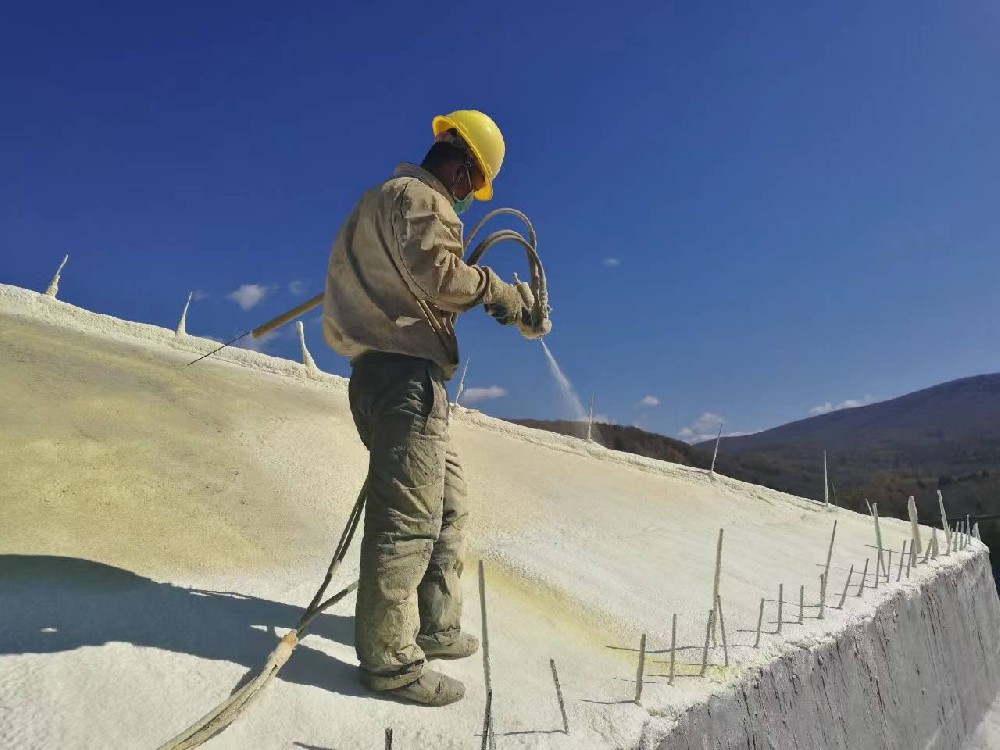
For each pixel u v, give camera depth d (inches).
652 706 124.2
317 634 120.3
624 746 110.3
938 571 292.7
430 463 106.0
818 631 188.4
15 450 166.4
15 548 127.6
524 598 171.0
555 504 270.2
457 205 121.2
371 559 102.8
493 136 119.7
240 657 103.9
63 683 86.1
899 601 242.7
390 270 105.4
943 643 275.3
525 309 120.1
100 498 157.6
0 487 148.8
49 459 167.9
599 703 121.3
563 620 162.7
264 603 128.4
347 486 218.5
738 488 385.4
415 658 105.0
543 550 209.9
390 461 104.5
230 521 167.3
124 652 96.3
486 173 119.6
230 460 205.3
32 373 221.8
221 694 93.4
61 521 142.8
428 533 106.5
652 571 212.8
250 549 156.5
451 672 121.2
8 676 84.8
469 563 187.3
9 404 191.5
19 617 100.0
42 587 113.3
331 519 190.1
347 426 276.1
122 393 230.1
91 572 124.9
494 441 352.2
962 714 277.3
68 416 196.7
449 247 103.5
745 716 144.6
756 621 185.5
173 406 234.5
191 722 86.1
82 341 279.4
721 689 140.9
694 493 353.1
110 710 84.0
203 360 315.6
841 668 190.4
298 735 90.5
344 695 101.7
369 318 108.0
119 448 186.4
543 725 109.0
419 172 109.8
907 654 237.3
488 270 109.7
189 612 114.7
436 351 109.6
